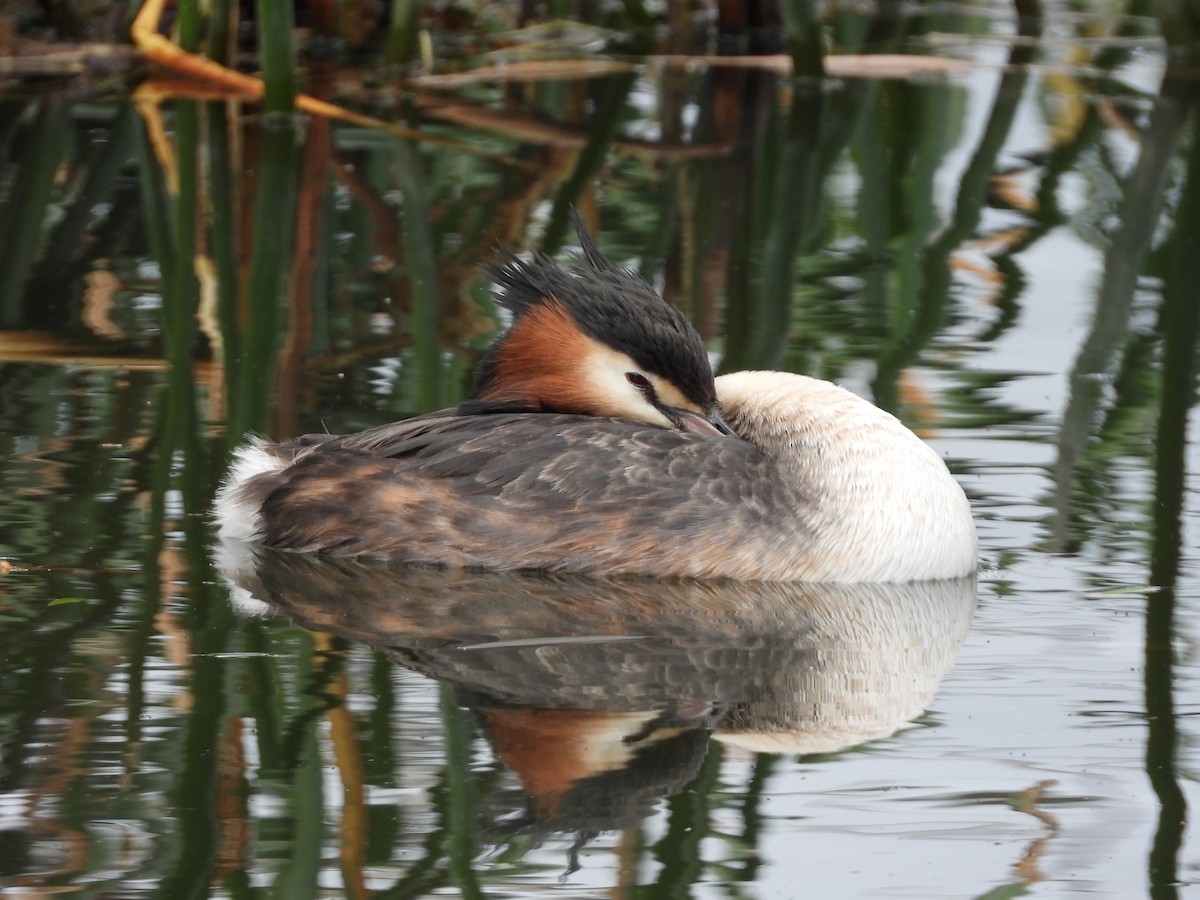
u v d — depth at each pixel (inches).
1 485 490.6
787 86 981.2
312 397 565.6
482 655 390.0
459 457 470.0
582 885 284.5
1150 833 301.3
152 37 903.7
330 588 439.8
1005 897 279.3
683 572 454.0
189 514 477.4
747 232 754.2
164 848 294.7
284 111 882.1
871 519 453.7
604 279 509.4
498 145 880.9
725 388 502.0
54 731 341.1
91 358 600.7
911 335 631.8
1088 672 376.8
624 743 339.3
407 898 280.4
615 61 1006.4
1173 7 1008.9
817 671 381.1
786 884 284.5
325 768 327.0
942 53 1042.1
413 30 948.6
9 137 876.6
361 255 719.1
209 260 712.4
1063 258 724.0
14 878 284.7
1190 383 581.3
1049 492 492.1
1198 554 450.9
